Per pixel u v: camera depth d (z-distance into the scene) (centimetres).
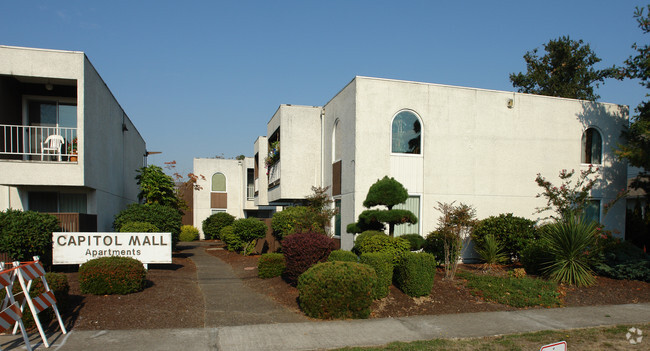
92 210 1206
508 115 1338
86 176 1092
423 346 558
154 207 1454
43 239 912
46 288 588
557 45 2077
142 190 1639
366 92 1212
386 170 1216
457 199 1274
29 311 586
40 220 923
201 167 3073
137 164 2036
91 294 759
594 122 1417
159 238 991
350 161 1227
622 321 705
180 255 1609
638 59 1234
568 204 1166
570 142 1392
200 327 630
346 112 1275
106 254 963
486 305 798
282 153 1519
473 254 1277
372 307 754
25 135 1209
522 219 1180
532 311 769
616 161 1434
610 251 1070
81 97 1070
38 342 545
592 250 991
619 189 1429
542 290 875
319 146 1553
